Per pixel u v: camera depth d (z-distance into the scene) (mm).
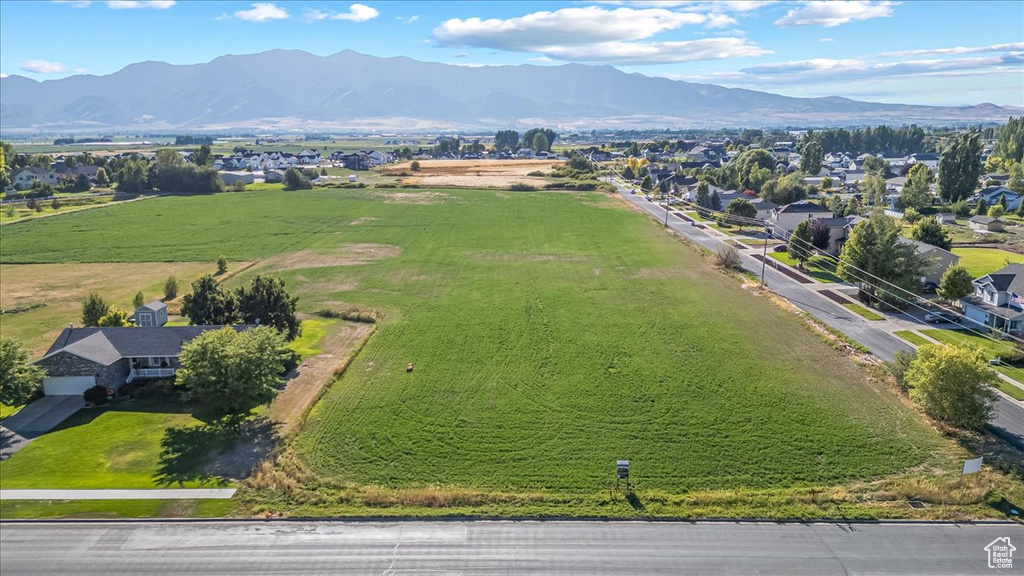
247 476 40250
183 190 170500
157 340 54375
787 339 62719
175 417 47938
